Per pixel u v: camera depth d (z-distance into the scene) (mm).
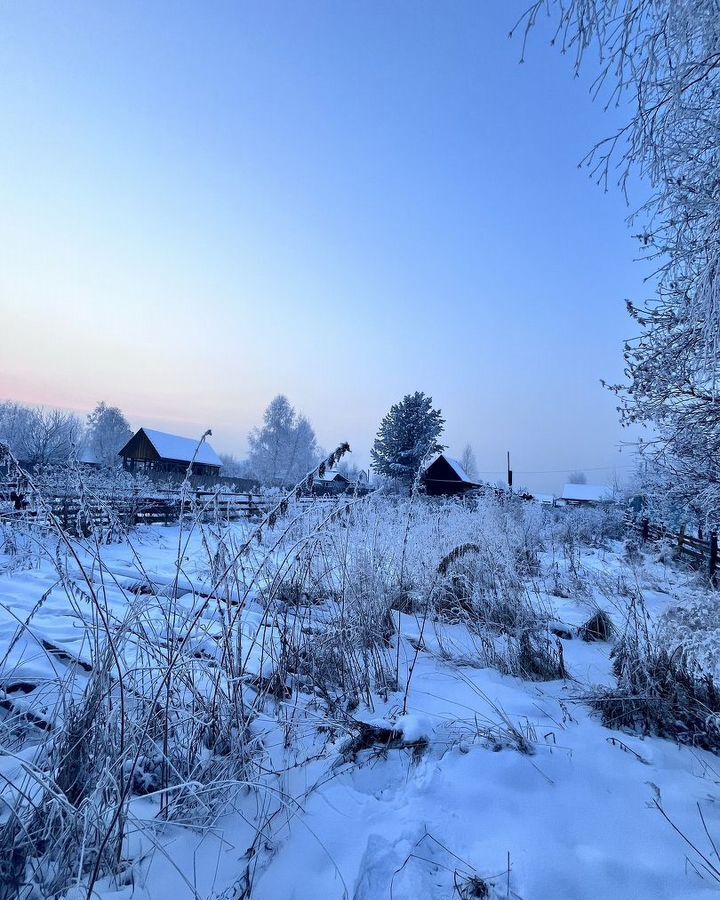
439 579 4891
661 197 3928
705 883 1827
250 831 2039
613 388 5707
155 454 39094
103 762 1970
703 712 2975
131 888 1716
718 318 3350
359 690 3334
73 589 2219
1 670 2906
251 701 2846
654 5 2838
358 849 1916
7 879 1601
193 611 2979
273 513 2744
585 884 1791
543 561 9562
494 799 2246
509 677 3830
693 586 7250
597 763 2572
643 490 6988
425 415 35562
